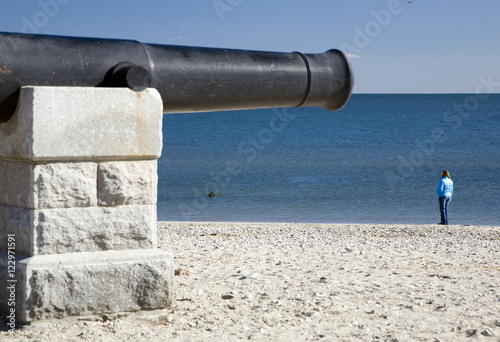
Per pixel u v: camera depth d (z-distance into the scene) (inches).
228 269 272.4
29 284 153.1
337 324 176.1
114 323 161.6
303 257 322.7
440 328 173.6
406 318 184.1
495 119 3408.0
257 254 332.5
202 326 168.2
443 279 251.8
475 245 406.0
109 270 162.4
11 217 164.4
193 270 266.5
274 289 221.5
